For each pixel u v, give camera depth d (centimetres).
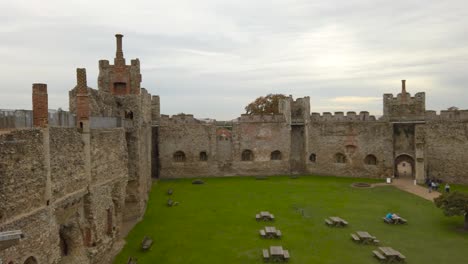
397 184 4547
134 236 2647
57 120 1753
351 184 4581
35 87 1538
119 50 3281
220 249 2370
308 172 5519
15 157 1336
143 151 3438
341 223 2811
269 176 5359
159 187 4516
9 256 1266
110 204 2327
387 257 2127
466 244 2403
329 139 5369
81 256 1919
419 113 5006
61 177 1705
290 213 3200
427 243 2430
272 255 2155
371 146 5084
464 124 4481
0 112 1466
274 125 5538
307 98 5512
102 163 2230
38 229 1450
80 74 1984
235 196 3919
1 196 1260
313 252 2292
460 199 2631
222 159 5484
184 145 5356
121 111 3170
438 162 4694
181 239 2569
